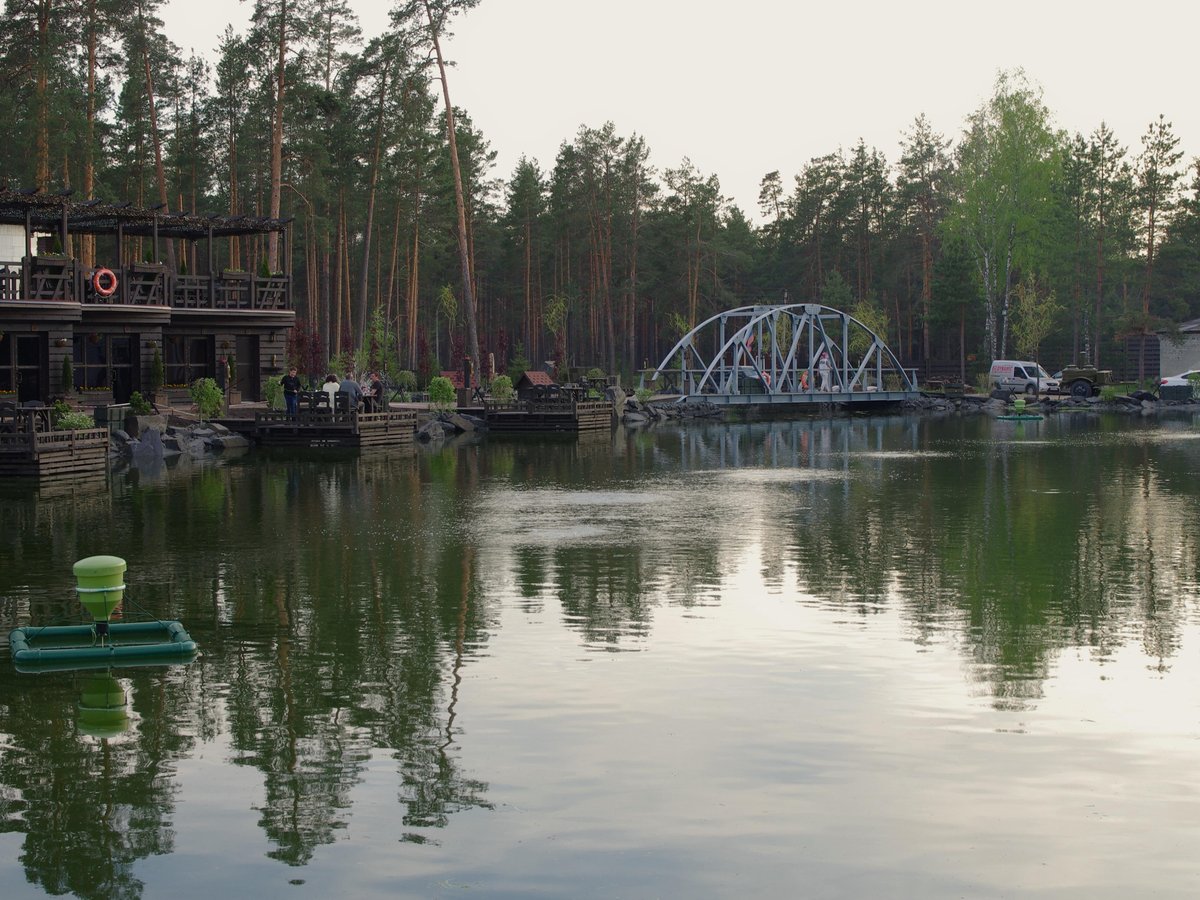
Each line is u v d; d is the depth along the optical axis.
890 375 93.31
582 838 8.49
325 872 8.03
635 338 113.88
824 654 13.21
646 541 21.17
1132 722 10.87
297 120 65.19
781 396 67.94
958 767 9.76
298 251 90.44
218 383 45.47
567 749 10.20
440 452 41.03
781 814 8.86
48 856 8.29
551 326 87.56
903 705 11.36
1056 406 73.06
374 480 31.36
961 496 28.06
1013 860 8.14
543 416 52.59
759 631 14.28
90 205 40.25
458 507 25.80
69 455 30.70
